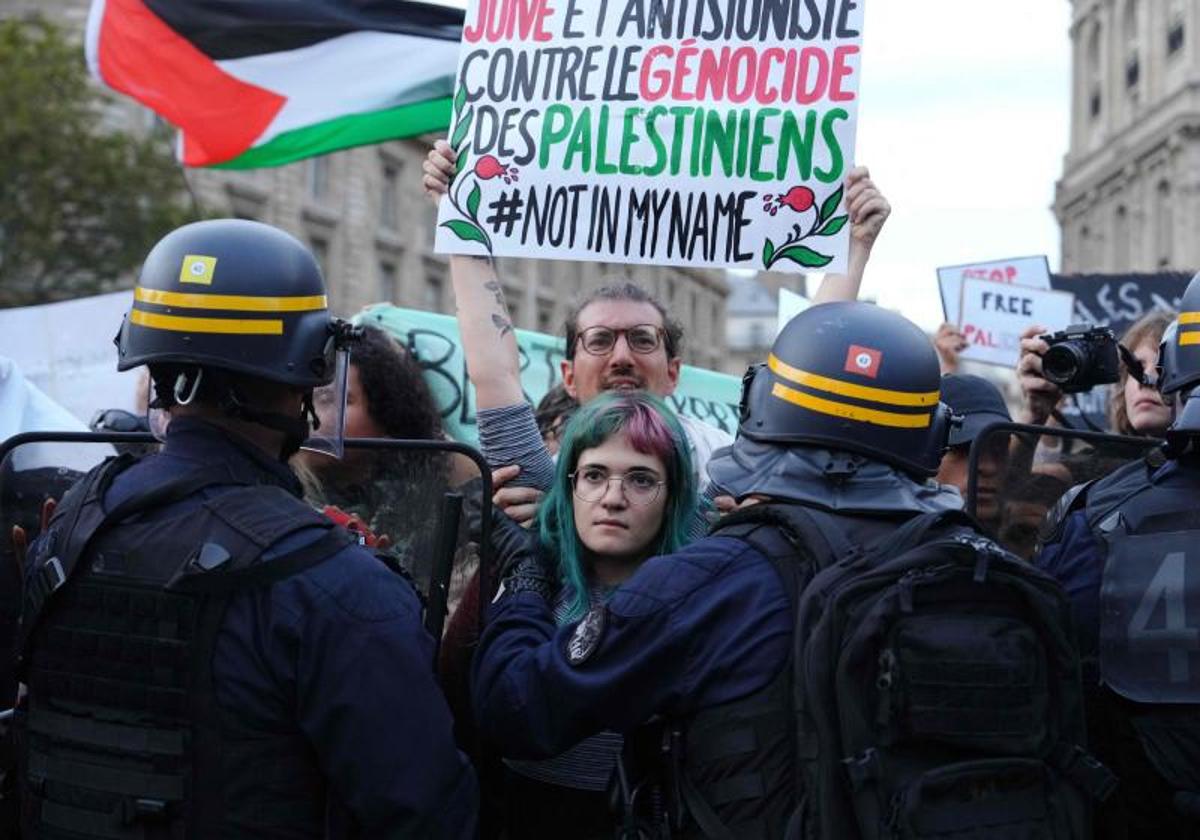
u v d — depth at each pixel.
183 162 5.59
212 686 1.93
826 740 1.94
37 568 2.09
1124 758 2.35
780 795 2.02
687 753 2.10
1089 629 2.40
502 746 2.23
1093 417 5.47
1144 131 29.00
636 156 3.03
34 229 21.05
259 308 2.05
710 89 3.02
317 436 2.33
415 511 2.73
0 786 2.36
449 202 3.07
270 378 2.05
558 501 2.50
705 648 2.09
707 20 3.02
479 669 2.29
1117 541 2.37
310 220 29.39
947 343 6.18
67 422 3.27
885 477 2.18
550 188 3.04
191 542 1.98
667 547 2.46
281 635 1.94
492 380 2.92
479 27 3.10
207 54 5.51
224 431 2.10
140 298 2.08
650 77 3.03
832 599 1.98
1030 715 1.98
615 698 2.10
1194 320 2.43
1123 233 30.91
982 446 2.82
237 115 5.52
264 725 1.94
